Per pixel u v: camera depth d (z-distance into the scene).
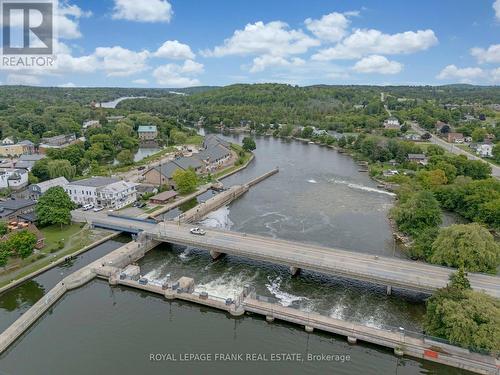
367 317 72.50
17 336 66.31
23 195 133.38
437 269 81.38
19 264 88.56
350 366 61.41
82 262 92.56
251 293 76.94
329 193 151.50
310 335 68.69
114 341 66.06
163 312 75.31
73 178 164.25
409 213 104.06
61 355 62.47
